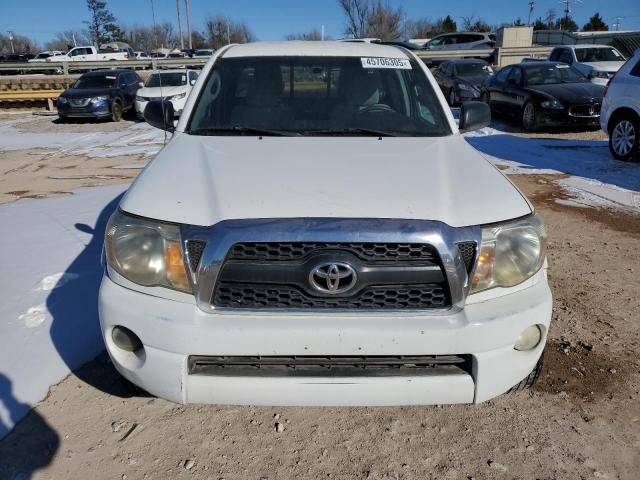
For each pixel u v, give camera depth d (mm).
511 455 2244
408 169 2385
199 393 1994
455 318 1981
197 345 1933
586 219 5328
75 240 4508
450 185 2258
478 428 2402
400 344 1943
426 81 3391
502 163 7863
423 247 1962
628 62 7828
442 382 2010
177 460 2191
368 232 1929
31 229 4820
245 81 3268
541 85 11258
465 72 15586
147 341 1978
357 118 3100
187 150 2664
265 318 1956
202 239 1956
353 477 2133
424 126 3100
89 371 2727
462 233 1996
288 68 3318
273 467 2172
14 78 19094
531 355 2141
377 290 1983
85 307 3324
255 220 1958
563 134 10516
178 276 1982
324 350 1941
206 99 3186
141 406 2496
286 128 3012
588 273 4027
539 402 2568
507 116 12016
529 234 2119
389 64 3426
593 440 2324
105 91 14414
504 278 2061
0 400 2484
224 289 1983
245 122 3055
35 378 2654
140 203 2135
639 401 2568
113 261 2088
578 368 2826
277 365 2002
